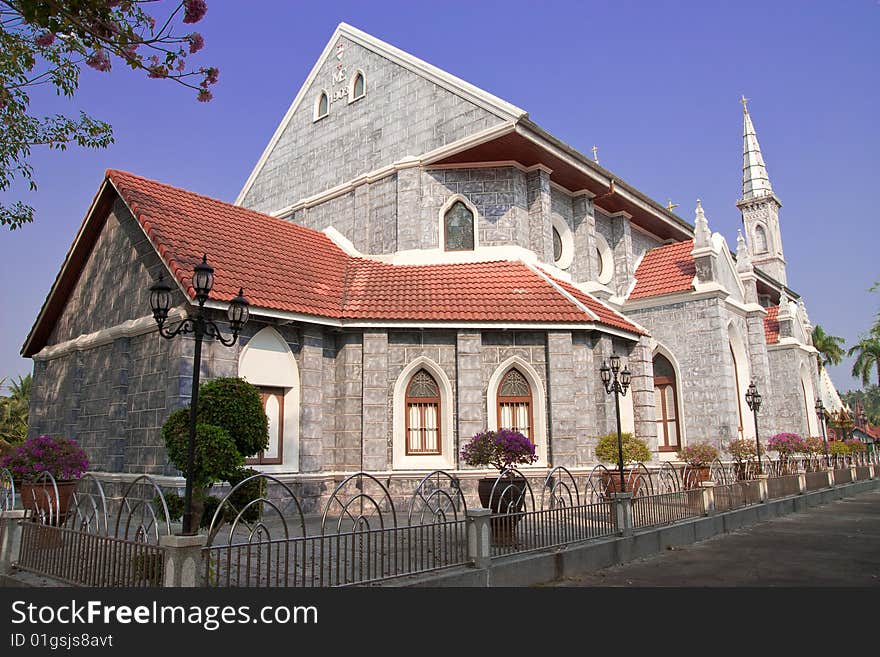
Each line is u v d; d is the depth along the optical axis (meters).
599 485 17.17
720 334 24.06
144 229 16.41
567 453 18.27
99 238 19.58
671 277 26.28
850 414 48.00
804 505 22.03
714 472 21.19
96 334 18.53
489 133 20.64
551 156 22.14
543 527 10.72
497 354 18.95
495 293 19.84
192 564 6.88
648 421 21.20
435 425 18.67
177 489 14.01
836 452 31.75
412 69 24.03
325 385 18.03
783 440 25.62
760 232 50.53
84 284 20.17
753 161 51.66
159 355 15.61
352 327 18.09
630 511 12.59
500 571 9.41
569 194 25.22
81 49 9.27
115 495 16.12
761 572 11.15
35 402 21.53
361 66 26.23
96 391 18.28
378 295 19.33
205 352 15.09
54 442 13.15
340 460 17.81
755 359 27.69
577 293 21.39
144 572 7.11
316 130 27.75
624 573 11.03
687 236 31.30
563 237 24.73
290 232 21.75
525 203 22.94
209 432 10.08
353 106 26.20
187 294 14.63
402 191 22.88
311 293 18.20
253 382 16.19
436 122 22.92
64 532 8.59
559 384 18.64
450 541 9.20
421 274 21.06
